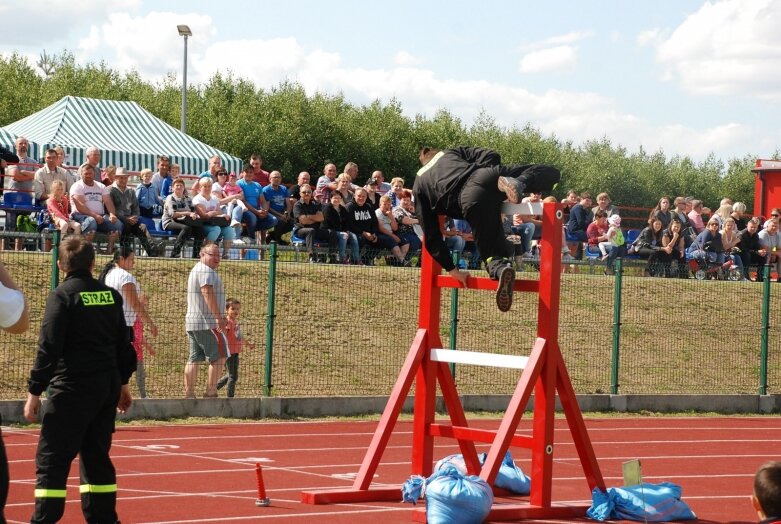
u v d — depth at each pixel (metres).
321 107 64.44
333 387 17.89
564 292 22.52
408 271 21.39
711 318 22.95
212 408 15.97
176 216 21.03
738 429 17.72
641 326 22.02
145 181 21.95
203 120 62.62
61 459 7.50
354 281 20.67
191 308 15.73
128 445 13.41
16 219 21.59
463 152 10.03
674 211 26.42
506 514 9.43
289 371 17.97
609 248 25.20
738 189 83.75
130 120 30.97
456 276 10.16
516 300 21.69
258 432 15.03
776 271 27.58
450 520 8.80
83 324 7.57
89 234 19.27
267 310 17.89
